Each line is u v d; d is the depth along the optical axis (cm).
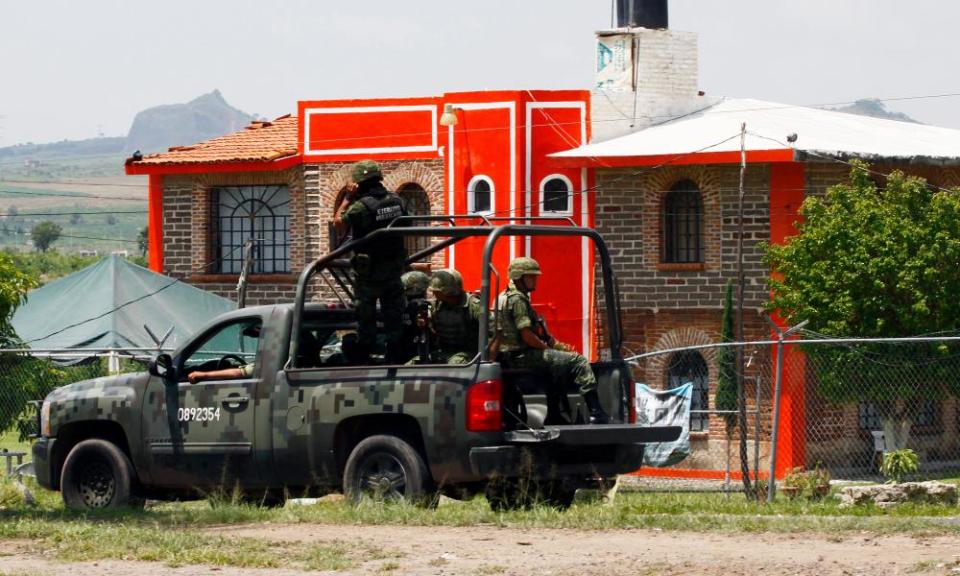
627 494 7762
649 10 15012
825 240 11881
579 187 13525
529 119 13550
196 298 12912
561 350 6000
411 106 14075
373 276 5969
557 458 5734
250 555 4547
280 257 14700
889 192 12138
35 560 4622
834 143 13425
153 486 6319
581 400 5931
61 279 12775
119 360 10625
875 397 11656
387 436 5756
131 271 12781
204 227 14862
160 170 14738
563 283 13512
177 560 4509
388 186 14162
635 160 13138
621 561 4388
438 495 5709
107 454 6338
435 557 4519
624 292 13412
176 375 6234
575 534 5031
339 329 6222
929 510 6169
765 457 12581
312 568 4359
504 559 4469
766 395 12656
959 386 11638
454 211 13738
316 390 5875
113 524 5456
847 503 6694
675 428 5897
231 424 6053
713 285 13150
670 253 13400
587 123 13775
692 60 15000
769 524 5122
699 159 12975
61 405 6475
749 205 13050
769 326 12812
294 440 5906
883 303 11669
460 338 5966
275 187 14725
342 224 6053
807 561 4312
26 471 9038
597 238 6100
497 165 13600
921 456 12725
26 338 12000
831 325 11669
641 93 14362
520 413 5853
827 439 12562
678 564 4306
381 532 5119
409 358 6047
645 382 13312
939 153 13700
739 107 15100
